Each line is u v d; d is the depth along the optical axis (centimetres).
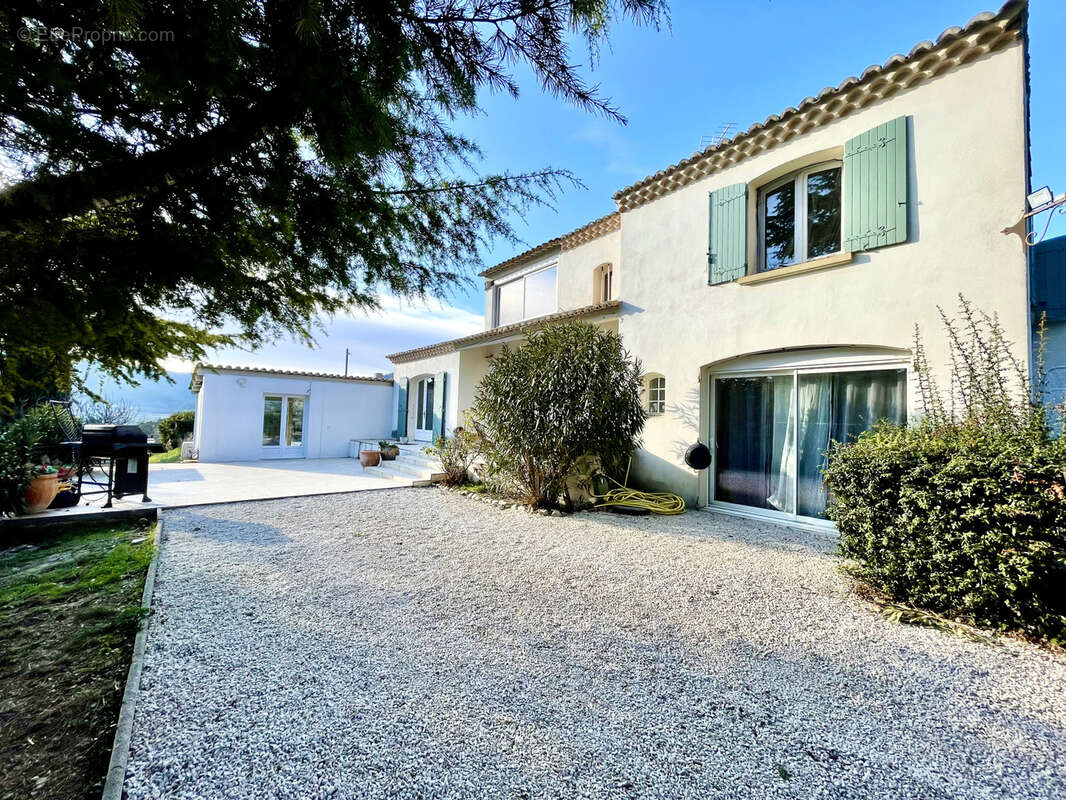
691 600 410
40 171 149
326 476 1225
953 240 529
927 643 334
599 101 217
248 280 232
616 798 195
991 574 340
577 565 504
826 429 648
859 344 600
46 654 313
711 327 760
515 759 217
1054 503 318
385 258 259
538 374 768
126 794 189
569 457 761
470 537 620
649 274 866
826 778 208
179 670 286
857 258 603
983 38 506
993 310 499
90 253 175
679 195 822
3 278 165
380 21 167
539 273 1352
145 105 151
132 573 471
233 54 146
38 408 725
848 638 341
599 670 295
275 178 196
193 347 274
